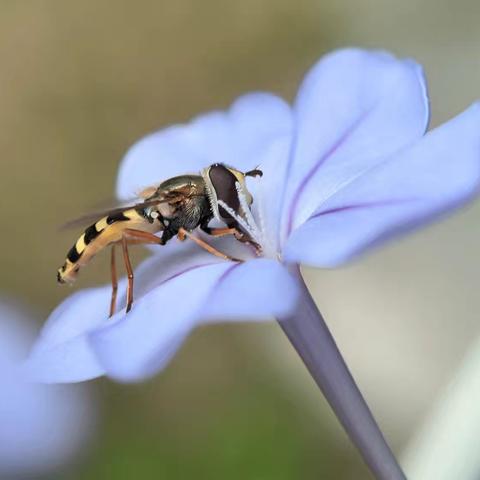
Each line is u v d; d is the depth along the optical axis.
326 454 0.14
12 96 0.19
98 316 0.09
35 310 0.17
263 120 0.10
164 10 0.19
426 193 0.08
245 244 0.09
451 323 0.16
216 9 0.19
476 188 0.08
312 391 0.15
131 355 0.08
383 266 0.17
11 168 0.18
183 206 0.09
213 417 0.15
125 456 0.13
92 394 0.14
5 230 0.18
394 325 0.16
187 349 0.16
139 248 0.16
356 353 0.16
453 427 0.11
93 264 0.17
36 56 0.19
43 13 0.19
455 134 0.08
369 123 0.09
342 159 0.09
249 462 0.13
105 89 0.19
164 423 0.15
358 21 0.19
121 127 0.19
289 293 0.08
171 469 0.13
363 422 0.09
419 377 0.16
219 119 0.10
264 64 0.19
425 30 0.18
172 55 0.19
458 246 0.16
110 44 0.19
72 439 0.12
